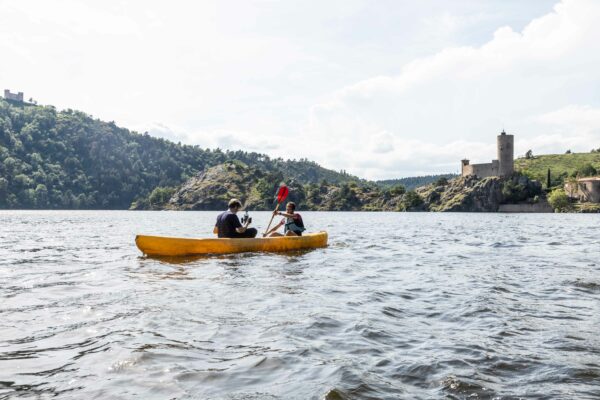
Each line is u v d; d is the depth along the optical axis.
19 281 7.88
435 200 160.38
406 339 4.54
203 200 189.62
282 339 4.49
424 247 15.55
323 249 14.26
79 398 3.10
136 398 3.11
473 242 18.02
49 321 5.12
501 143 143.62
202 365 3.75
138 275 8.62
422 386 3.32
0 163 180.00
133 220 56.53
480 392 3.20
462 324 5.13
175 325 4.97
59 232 25.08
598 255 12.79
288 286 7.51
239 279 8.19
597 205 125.12
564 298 6.56
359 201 186.62
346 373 3.54
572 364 3.77
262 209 180.88
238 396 3.15
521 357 3.95
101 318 5.26
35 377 3.48
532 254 13.16
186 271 9.17
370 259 11.70
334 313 5.61
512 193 139.12
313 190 195.25
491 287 7.48
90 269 9.43
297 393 3.19
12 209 169.38
